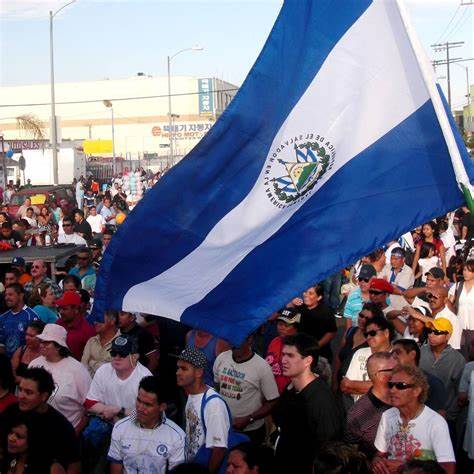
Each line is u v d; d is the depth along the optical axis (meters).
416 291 9.65
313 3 5.95
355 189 5.96
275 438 7.14
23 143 60.47
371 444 5.73
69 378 7.16
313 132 5.99
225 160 5.96
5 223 16.48
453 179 5.87
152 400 5.71
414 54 5.75
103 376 6.96
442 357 7.46
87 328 8.91
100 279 6.16
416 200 5.91
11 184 41.81
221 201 6.00
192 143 97.69
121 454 5.84
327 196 5.98
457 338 8.97
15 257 12.52
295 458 5.78
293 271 5.89
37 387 5.73
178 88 99.88
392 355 5.96
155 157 90.38
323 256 5.91
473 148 51.66
